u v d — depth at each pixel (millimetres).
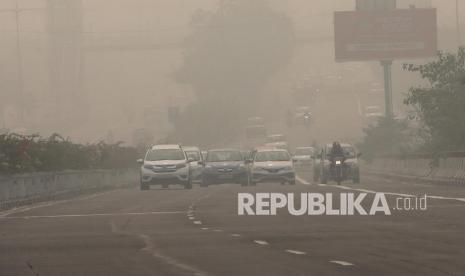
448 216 53750
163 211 64875
